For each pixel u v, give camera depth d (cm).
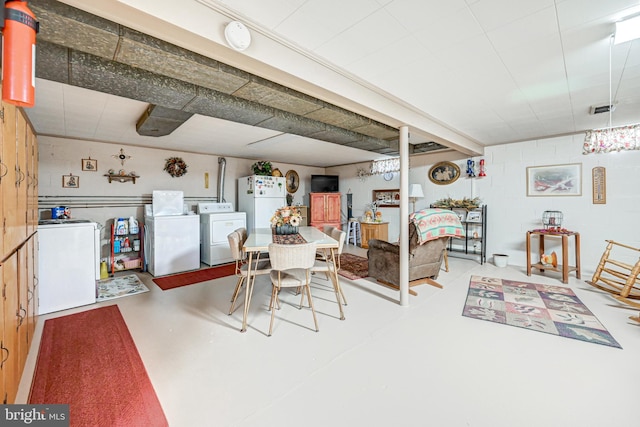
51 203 411
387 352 215
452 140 400
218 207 558
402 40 178
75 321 273
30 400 165
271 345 227
